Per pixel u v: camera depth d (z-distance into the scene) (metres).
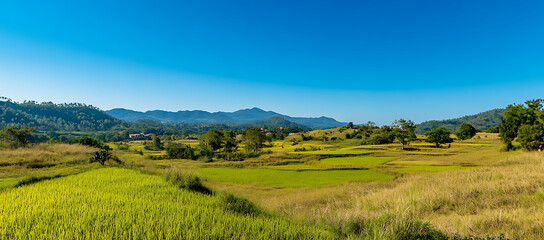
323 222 9.38
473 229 8.16
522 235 7.16
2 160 28.62
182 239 7.02
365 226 8.36
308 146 124.44
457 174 21.44
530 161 28.09
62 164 31.06
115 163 33.12
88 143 64.50
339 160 64.25
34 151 36.66
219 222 8.23
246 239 7.18
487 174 18.56
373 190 22.61
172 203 11.48
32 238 6.89
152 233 7.04
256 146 99.25
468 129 109.88
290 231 7.90
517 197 11.91
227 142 92.75
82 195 12.69
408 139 110.06
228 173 43.78
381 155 74.44
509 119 60.28
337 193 22.11
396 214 8.32
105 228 7.65
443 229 8.14
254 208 11.50
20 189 14.38
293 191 26.89
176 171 18.98
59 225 7.97
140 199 11.86
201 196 14.35
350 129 185.38
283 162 60.53
